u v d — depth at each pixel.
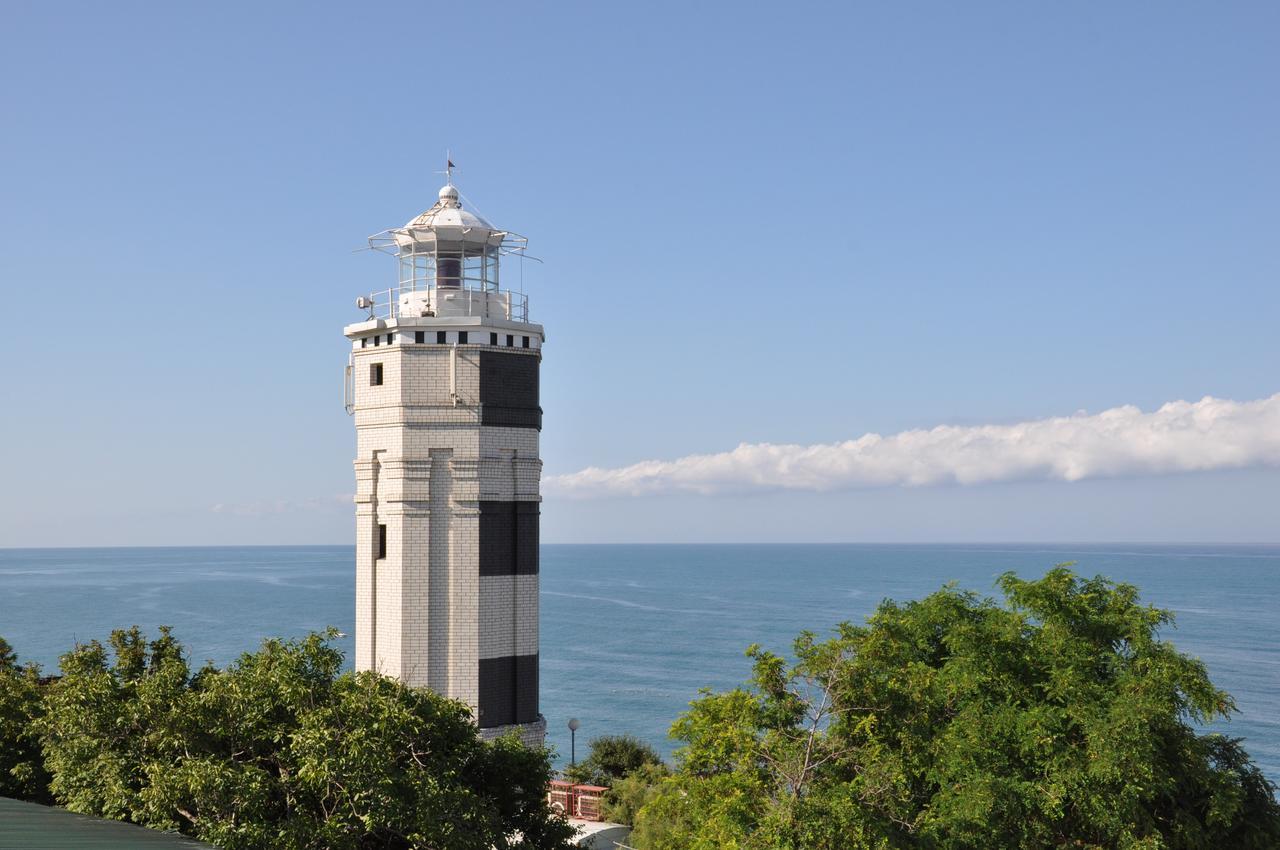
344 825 26.31
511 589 46.03
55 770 28.53
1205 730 111.31
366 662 45.69
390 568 45.00
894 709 30.95
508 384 46.00
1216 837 32.75
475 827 28.59
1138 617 33.78
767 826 27.55
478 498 44.97
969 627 34.09
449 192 48.41
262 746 28.69
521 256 48.69
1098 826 30.77
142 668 33.75
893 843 28.33
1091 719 30.98
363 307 47.31
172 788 25.17
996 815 29.89
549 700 138.88
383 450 45.47
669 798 33.09
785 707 30.69
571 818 49.53
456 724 32.25
